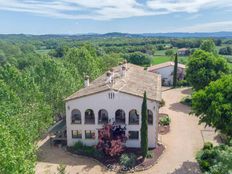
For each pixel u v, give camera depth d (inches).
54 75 2413.9
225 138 2151.8
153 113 2012.8
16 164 999.0
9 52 7224.4
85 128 2089.1
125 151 2001.7
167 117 2630.4
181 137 2282.2
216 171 1310.3
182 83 4175.7
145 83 2393.0
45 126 1876.2
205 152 1838.1
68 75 2549.2
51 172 1770.4
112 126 1996.8
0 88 1744.6
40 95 1972.2
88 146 2086.6
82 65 3201.3
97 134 2086.6
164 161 1909.4
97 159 1929.1
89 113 2178.9
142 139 1898.4
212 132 2373.3
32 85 1987.0
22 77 2063.2
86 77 2374.5
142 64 5836.6
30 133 1581.0
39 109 1861.5
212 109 1715.1
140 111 2027.6
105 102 2043.6
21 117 1631.4
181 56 7495.1
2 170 951.6
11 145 1034.7
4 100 1700.3
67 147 2100.1
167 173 1761.8
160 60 6668.3
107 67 3988.7
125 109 2039.9
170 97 3531.0
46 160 1939.0
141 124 1903.3
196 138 2258.9
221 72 3105.3
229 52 7598.4
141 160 1889.8
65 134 2222.0
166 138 2268.7
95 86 2229.3
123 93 2017.7
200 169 1782.7
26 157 1216.2
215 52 5118.1
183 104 3201.3
